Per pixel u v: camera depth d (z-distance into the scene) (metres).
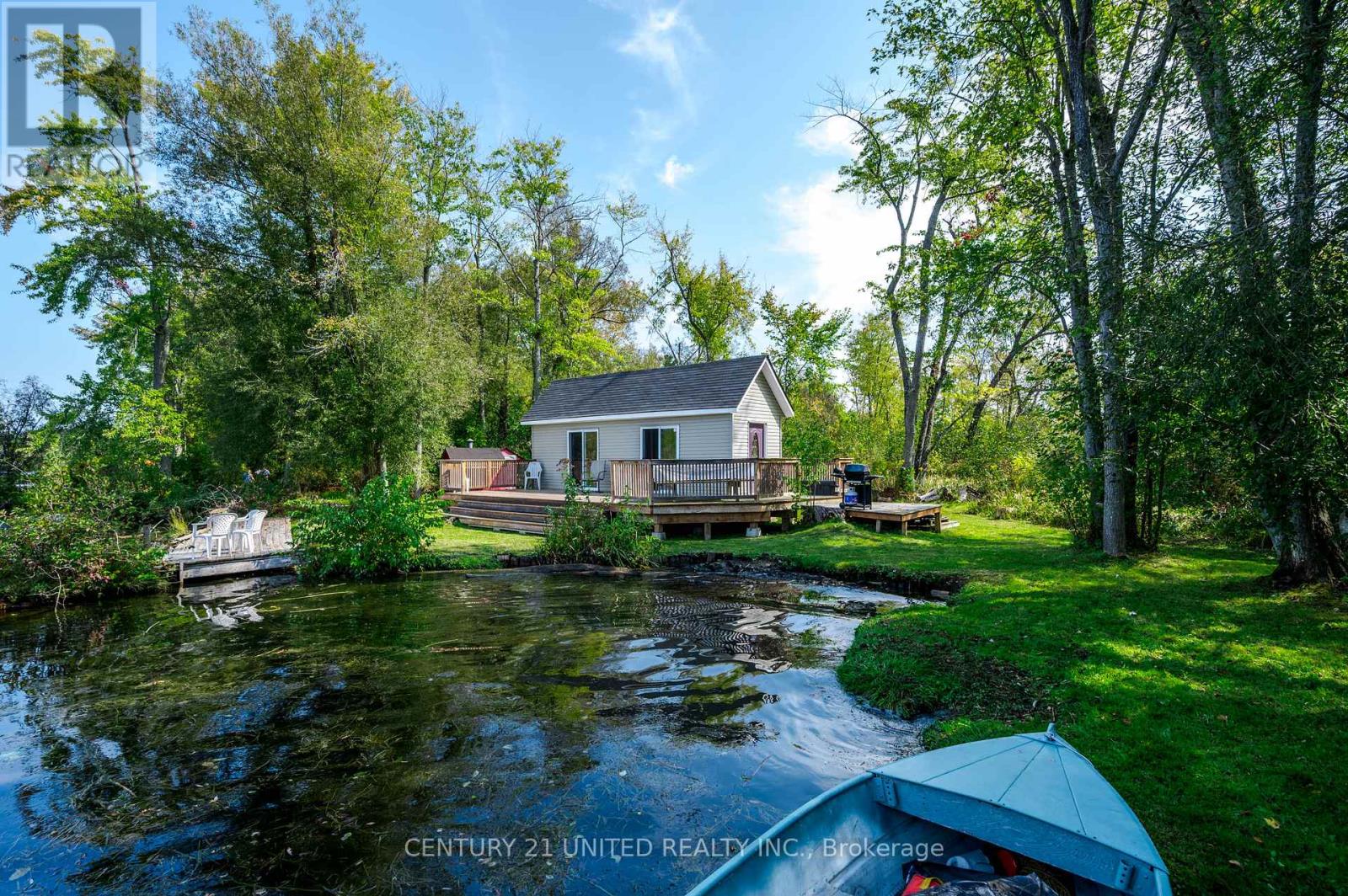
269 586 11.42
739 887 2.53
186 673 6.84
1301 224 5.85
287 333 20.73
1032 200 11.92
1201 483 9.72
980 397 26.12
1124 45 11.98
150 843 3.76
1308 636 6.50
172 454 22.84
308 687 6.34
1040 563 11.17
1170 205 7.35
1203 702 5.05
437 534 17.22
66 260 22.36
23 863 3.58
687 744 4.98
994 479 22.38
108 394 22.95
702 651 7.41
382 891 3.31
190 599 10.52
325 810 4.09
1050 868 2.89
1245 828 3.44
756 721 5.42
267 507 20.64
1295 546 8.25
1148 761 4.20
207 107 19.23
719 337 35.06
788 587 11.06
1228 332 6.25
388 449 21.45
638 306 35.53
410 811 4.07
